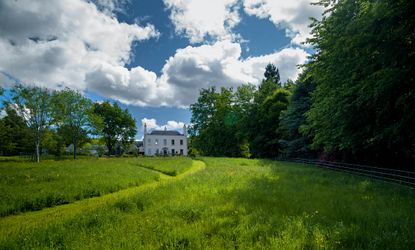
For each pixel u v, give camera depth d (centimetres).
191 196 1057
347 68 1395
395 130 1210
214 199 979
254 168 2459
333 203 875
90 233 640
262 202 912
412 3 980
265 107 4919
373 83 1182
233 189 1199
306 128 2520
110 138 7994
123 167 2844
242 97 6419
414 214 724
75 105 5756
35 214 1041
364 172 1819
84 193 1343
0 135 5634
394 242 522
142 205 963
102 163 3591
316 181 1470
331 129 1800
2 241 629
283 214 737
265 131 4875
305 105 3278
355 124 1555
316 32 1747
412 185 1235
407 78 1105
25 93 4853
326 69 1631
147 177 1906
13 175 1972
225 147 6538
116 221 749
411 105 1115
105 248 524
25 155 6619
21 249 582
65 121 5619
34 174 2062
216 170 2272
